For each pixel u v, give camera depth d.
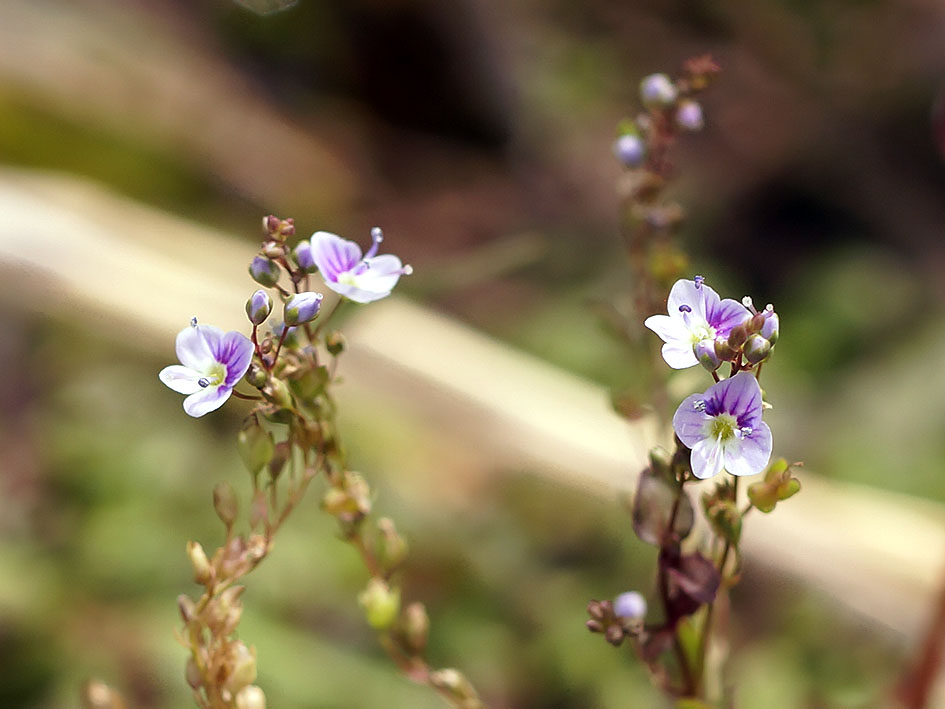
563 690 0.31
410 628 0.20
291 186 0.54
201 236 0.35
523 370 0.33
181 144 0.51
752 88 0.66
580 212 0.59
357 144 0.61
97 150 0.49
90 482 0.34
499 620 0.33
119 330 0.33
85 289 0.31
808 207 0.60
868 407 0.43
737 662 0.30
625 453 0.30
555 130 0.64
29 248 0.31
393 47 0.64
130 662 0.29
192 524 0.33
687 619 0.19
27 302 0.31
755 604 0.32
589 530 0.35
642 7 0.70
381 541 0.20
